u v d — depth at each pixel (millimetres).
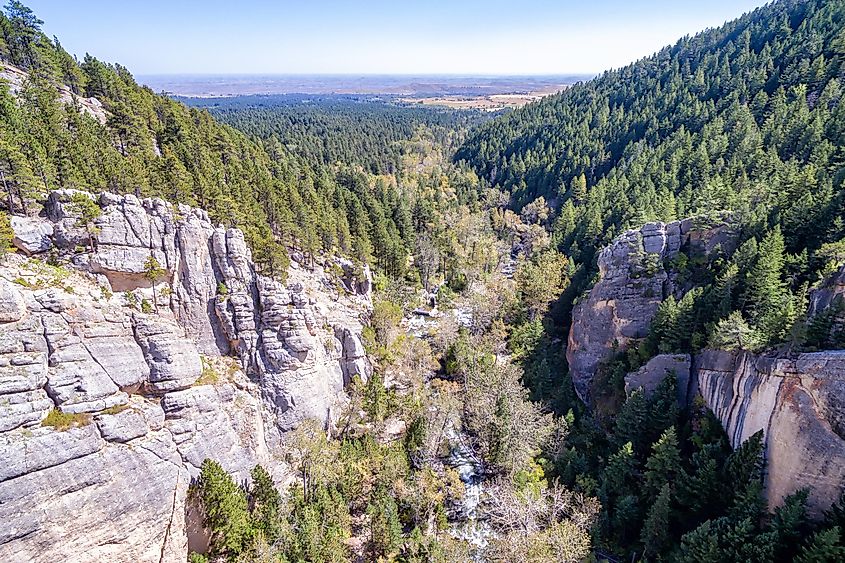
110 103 101812
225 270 60906
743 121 134500
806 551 36125
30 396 38344
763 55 167875
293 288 65438
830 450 39281
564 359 89125
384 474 57656
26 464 36406
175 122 104250
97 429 41656
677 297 72062
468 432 74375
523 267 116375
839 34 143375
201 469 48844
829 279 50031
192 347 53844
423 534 53844
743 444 46625
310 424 60438
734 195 83188
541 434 62156
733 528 41500
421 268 134000
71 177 60188
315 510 51344
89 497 39625
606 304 78188
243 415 56594
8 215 49219
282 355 62469
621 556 50562
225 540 46438
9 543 35188
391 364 86375
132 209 54438
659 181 127438
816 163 88562
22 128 64938
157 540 43969
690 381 61562
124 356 46781
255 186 98125
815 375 41094
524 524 48906
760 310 55781
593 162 175750
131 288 54125
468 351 87062
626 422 60844
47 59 94562
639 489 55250
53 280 46188
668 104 177625
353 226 120188
